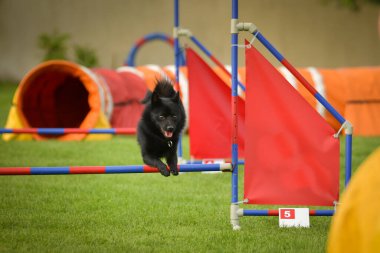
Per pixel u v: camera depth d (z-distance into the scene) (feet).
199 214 29.50
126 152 51.16
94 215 29.12
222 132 40.73
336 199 25.89
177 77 44.11
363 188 17.19
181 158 43.73
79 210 30.25
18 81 136.36
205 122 40.73
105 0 132.67
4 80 136.87
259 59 26.04
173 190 36.14
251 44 26.09
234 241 24.45
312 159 25.94
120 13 132.57
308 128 25.89
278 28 126.52
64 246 23.52
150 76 71.00
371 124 66.23
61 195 34.01
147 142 28.96
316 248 23.27
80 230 26.13
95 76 61.57
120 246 23.58
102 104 60.23
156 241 24.38
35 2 134.82
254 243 24.09
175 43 43.80
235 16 26.43
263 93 26.09
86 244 23.97
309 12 125.80
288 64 26.05
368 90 66.49
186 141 61.26
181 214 29.43
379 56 124.88
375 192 16.85
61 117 68.28
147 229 26.43
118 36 132.87
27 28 135.54
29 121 63.82
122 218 28.55
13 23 135.95
